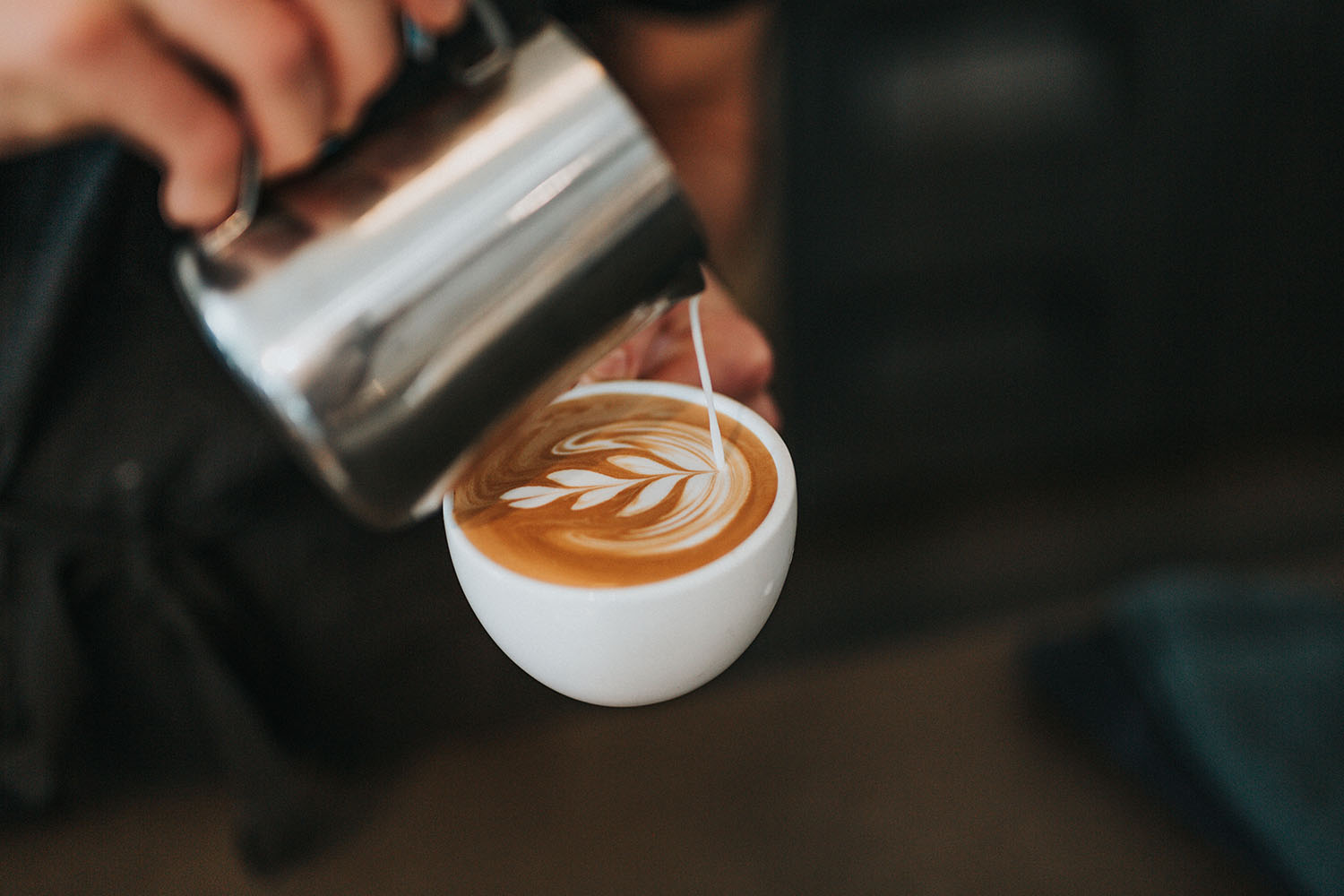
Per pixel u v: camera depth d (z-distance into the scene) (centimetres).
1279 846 63
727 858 72
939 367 107
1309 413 118
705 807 75
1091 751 76
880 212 97
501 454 44
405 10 35
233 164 34
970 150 96
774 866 71
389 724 66
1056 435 113
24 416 52
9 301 50
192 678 58
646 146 36
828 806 75
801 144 93
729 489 42
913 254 100
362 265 35
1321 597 78
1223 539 107
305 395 35
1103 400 111
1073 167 98
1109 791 73
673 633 39
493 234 35
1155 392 112
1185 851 68
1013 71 93
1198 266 105
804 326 102
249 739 59
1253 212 102
